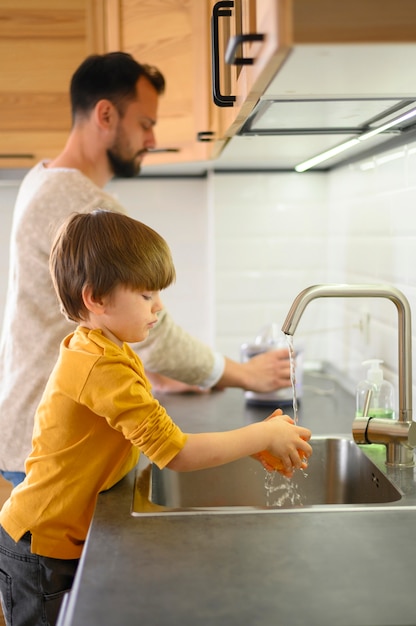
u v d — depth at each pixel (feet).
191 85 6.93
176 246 8.77
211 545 3.35
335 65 3.03
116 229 4.11
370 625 2.63
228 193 8.05
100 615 2.72
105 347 4.10
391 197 5.74
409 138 5.22
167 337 5.74
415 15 2.74
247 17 3.46
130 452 4.43
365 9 2.73
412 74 3.23
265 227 8.09
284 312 8.19
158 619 2.69
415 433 4.52
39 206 5.43
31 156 7.50
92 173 6.28
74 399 4.09
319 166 7.80
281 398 6.35
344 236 7.30
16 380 5.41
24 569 4.34
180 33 6.88
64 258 4.19
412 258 5.26
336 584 2.95
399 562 3.15
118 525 3.62
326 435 5.30
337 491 5.18
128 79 6.07
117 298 4.13
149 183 8.68
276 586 2.94
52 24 7.31
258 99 3.72
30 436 5.35
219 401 6.60
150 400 4.05
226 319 8.20
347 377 7.22
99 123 6.09
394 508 3.79
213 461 4.07
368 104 3.95
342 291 4.33
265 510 3.77
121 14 7.13
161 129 7.10
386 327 5.94
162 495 4.90
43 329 5.37
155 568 3.11
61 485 4.25
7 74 7.38
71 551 4.31
